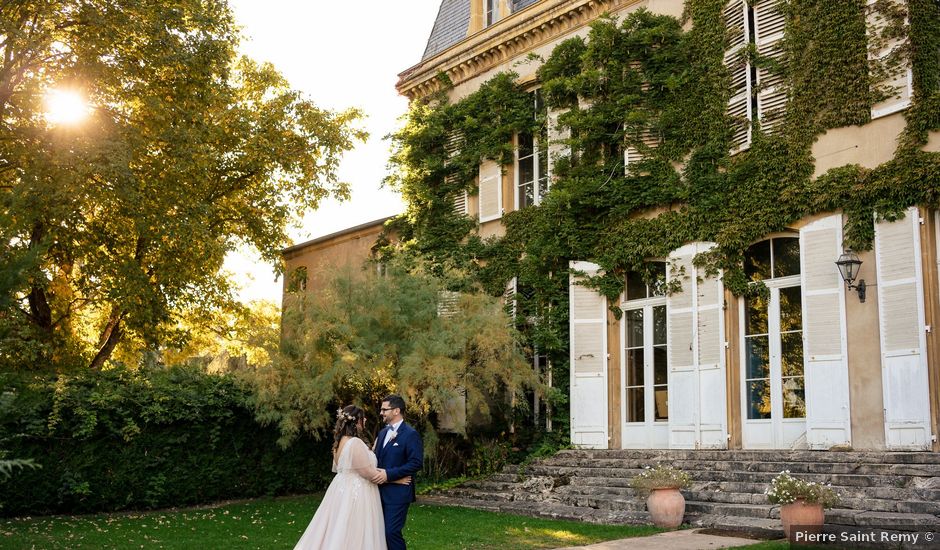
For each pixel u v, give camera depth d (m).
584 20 17.27
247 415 15.36
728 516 10.26
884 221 11.80
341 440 6.62
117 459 13.43
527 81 17.95
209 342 22.73
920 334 11.17
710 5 14.85
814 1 13.12
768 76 13.69
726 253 13.80
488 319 14.81
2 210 7.51
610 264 15.52
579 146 16.12
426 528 10.53
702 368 13.84
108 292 16.86
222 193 19.81
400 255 16.45
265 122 19.52
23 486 12.37
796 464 11.30
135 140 15.79
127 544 9.39
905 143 11.70
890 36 12.09
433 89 20.47
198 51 16.70
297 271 22.39
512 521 11.16
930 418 10.97
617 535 9.72
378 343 14.66
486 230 18.41
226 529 10.79
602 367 15.44
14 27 14.09
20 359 12.83
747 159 13.73
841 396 11.96
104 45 15.12
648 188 15.24
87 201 15.79
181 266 17.61
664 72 15.45
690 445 13.80
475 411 16.95
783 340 13.16
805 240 12.69
